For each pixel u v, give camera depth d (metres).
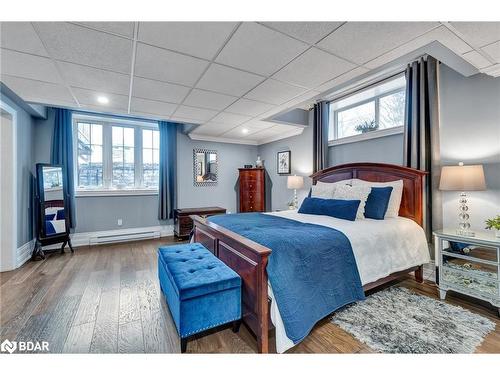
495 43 1.85
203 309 1.62
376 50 2.01
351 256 2.02
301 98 3.08
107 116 4.56
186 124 4.96
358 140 3.69
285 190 5.32
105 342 1.72
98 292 2.51
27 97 3.00
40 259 3.60
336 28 1.71
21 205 3.44
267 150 5.92
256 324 1.62
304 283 1.69
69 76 2.40
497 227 2.02
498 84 2.38
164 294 2.33
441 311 2.08
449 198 2.70
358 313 2.05
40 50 1.92
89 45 1.87
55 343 1.71
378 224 2.48
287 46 1.93
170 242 4.61
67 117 4.16
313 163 4.36
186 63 2.18
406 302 2.24
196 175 5.48
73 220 4.21
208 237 2.57
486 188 2.30
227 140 5.77
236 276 1.75
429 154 2.81
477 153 2.50
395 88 3.41
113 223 4.64
